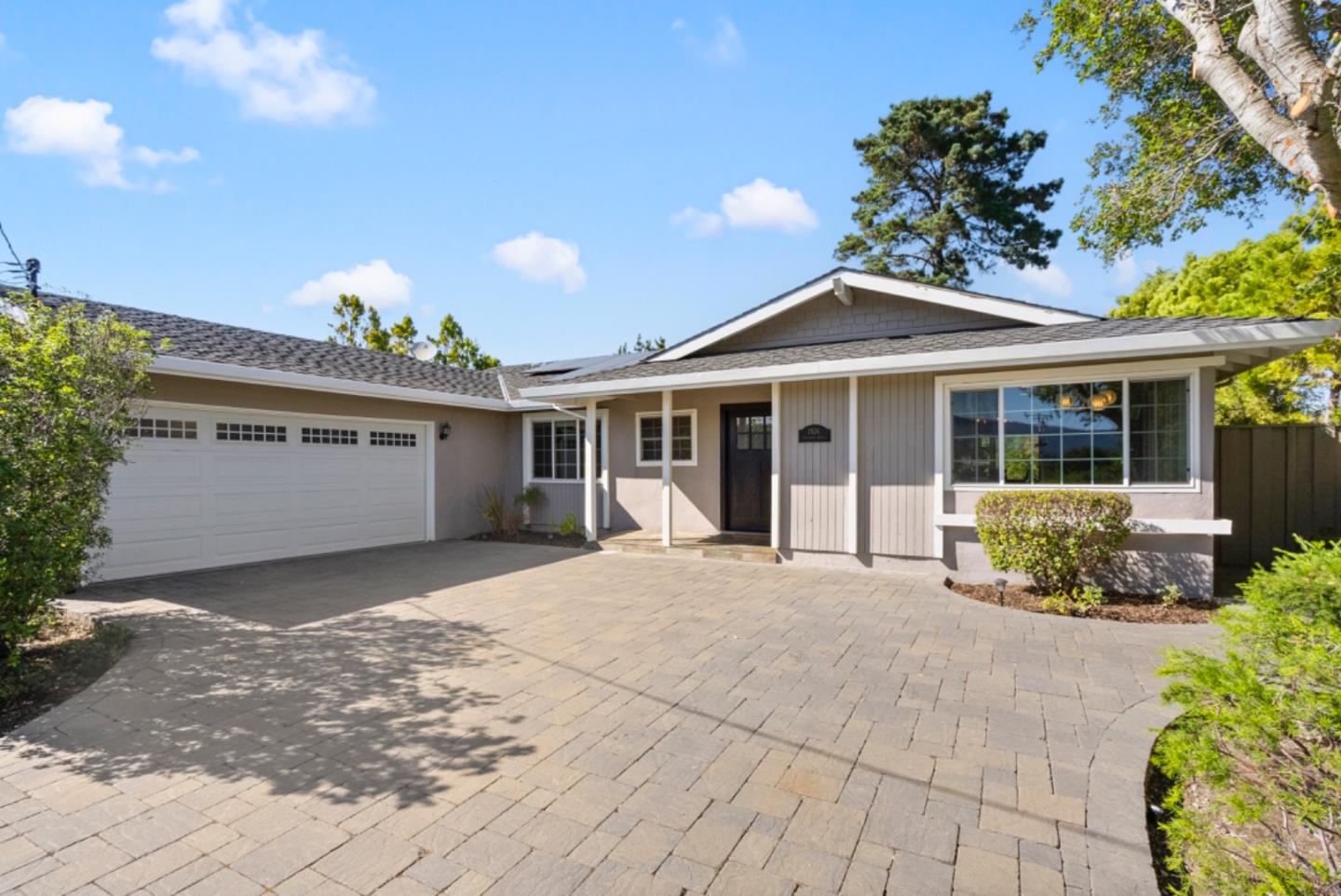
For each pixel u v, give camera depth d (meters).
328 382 9.27
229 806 2.82
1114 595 6.92
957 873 2.37
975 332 9.06
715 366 9.66
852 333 10.28
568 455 12.73
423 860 2.44
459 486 12.28
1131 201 7.53
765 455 10.73
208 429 8.57
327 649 5.12
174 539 8.20
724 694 4.16
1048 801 2.86
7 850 2.49
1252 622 2.48
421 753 3.33
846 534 8.59
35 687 4.34
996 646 5.16
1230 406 12.16
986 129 22.25
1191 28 4.88
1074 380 7.21
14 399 4.41
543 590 7.41
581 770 3.15
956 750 3.36
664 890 2.27
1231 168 7.45
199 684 4.34
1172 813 2.83
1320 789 1.97
